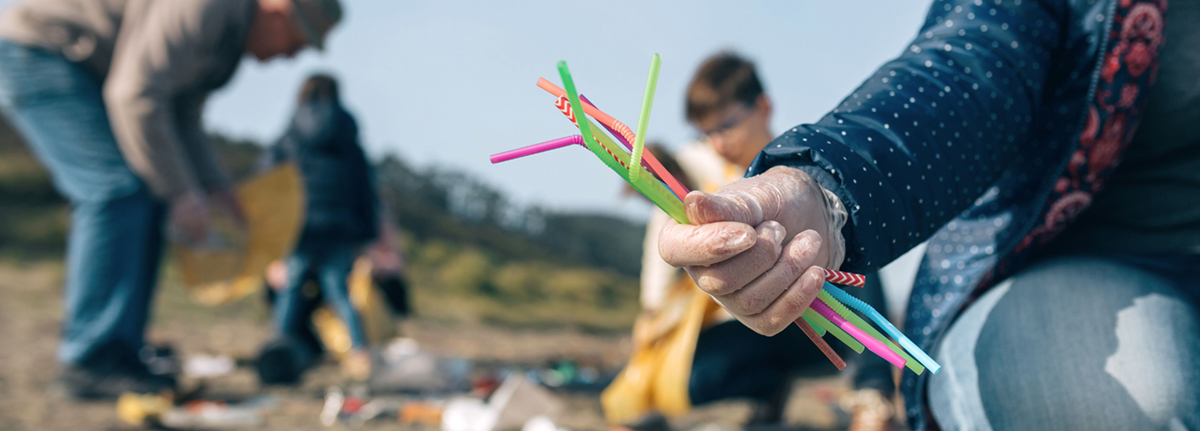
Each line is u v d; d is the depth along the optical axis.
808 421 3.04
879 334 0.58
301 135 3.91
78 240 2.77
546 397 2.49
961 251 0.88
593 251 21.73
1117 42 0.79
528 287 13.12
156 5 2.62
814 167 0.63
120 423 2.47
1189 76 0.81
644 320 2.52
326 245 3.88
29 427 2.32
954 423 0.81
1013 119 0.77
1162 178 0.85
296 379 3.46
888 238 0.66
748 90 2.21
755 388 2.40
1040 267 0.84
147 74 2.61
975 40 0.79
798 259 0.52
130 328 2.82
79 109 2.69
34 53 2.68
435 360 3.39
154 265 2.96
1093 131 0.80
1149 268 0.83
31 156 10.25
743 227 0.50
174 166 2.72
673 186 0.56
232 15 2.68
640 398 2.39
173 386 2.90
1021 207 0.85
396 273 4.47
